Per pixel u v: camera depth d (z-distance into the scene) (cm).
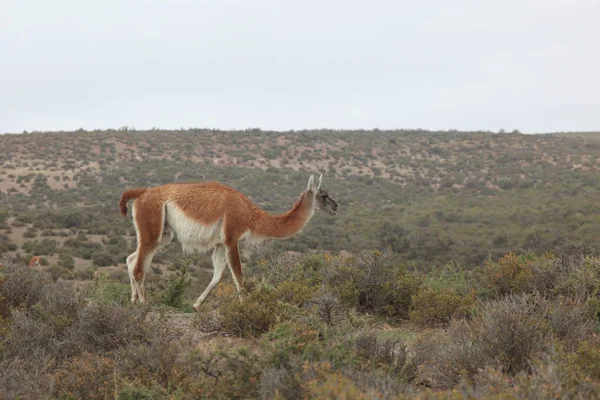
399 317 1255
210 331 1003
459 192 9331
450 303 1152
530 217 7006
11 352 874
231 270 1206
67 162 8812
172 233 1269
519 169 10338
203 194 1208
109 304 1003
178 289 1453
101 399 752
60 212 6134
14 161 8844
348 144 11881
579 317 875
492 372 649
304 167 10138
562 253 1349
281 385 650
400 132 13312
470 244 5553
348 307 1179
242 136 11494
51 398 747
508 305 858
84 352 859
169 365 797
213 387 717
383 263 1343
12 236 5016
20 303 1067
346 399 579
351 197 8694
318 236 5747
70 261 4025
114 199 7188
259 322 964
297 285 1123
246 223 1220
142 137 10575
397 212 7831
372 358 771
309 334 761
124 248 4669
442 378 768
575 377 641
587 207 7306
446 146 12119
